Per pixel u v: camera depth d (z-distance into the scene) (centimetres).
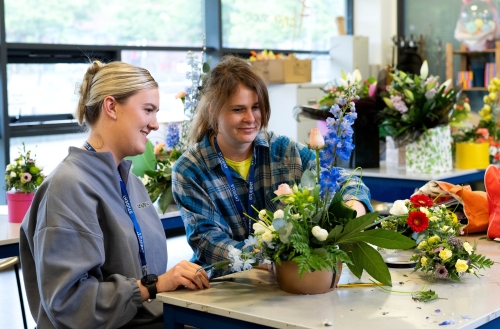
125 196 216
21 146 536
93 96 206
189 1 665
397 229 231
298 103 676
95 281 194
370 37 820
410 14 812
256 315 166
